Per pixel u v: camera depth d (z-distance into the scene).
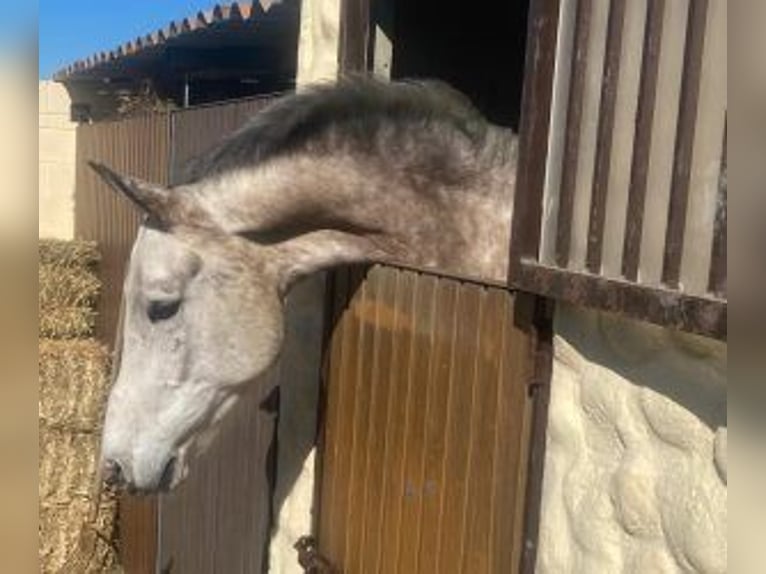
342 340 3.52
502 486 2.61
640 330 2.12
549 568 2.42
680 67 2.00
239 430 4.71
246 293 3.39
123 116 10.16
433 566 2.90
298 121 3.29
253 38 6.73
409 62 4.07
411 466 3.04
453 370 2.84
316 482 3.68
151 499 6.46
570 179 2.33
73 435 7.43
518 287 2.47
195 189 3.38
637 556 2.12
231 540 4.85
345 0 3.76
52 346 7.71
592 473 2.28
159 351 3.42
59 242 8.90
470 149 3.33
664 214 2.04
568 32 2.36
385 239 3.36
